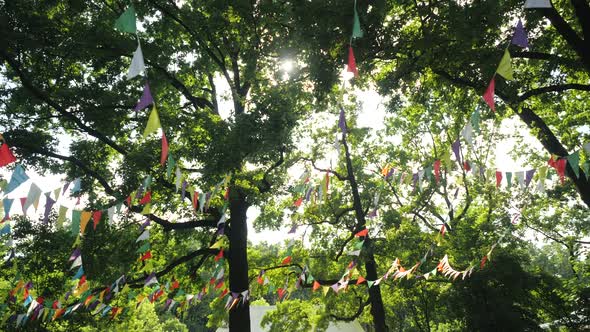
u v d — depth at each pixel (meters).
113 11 12.55
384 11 8.60
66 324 14.69
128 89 12.76
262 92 11.65
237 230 13.80
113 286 9.95
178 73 14.09
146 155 11.13
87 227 11.80
